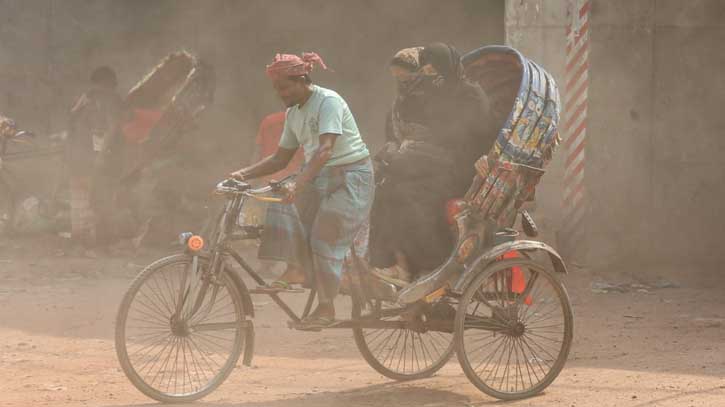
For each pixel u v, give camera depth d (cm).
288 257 2155
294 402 2200
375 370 2542
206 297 2198
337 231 2184
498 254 2319
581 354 2827
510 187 2330
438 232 2369
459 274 2316
